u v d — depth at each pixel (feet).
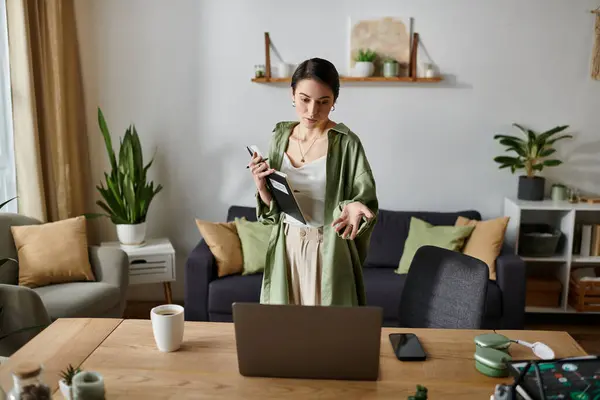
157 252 11.48
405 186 12.76
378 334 4.33
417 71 12.32
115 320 5.79
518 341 5.11
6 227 10.08
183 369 4.72
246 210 12.31
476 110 12.42
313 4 12.12
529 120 12.42
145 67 12.42
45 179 11.07
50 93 11.28
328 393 4.33
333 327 4.34
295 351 4.45
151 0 12.19
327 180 6.06
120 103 12.54
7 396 3.89
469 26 12.10
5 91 10.82
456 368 4.76
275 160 6.46
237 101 12.55
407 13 12.09
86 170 12.60
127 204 11.54
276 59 12.34
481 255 10.80
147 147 12.73
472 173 12.66
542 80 12.25
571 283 12.03
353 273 6.30
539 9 12.00
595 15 11.96
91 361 4.87
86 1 12.13
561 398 3.77
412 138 12.57
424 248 6.54
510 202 12.04
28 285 9.77
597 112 12.32
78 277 10.10
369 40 12.16
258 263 10.98
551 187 12.57
